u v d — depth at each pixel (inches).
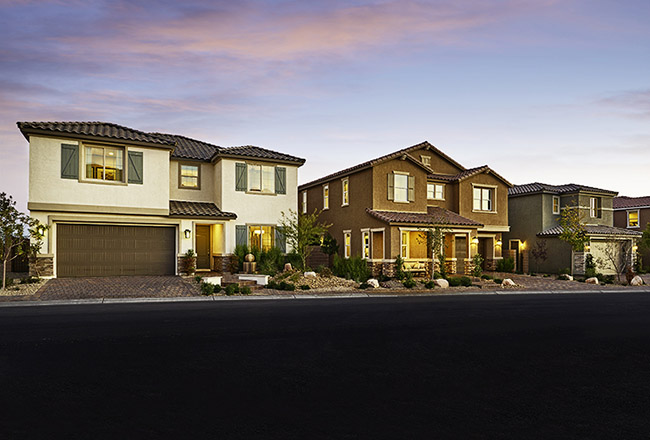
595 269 1063.6
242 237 855.7
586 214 1177.4
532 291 704.4
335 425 161.5
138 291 543.8
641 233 1213.7
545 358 268.5
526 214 1198.3
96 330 323.0
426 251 983.6
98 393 193.0
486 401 190.9
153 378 215.3
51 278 669.3
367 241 946.7
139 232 760.3
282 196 908.0
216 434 151.9
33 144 670.5
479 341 311.6
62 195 685.3
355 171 970.1
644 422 169.6
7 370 224.5
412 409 179.5
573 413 178.1
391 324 370.9
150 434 151.4
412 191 973.8
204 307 449.7
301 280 683.4
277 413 172.9
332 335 321.4
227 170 856.3
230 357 255.9
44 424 159.0
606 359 268.8
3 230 531.2
